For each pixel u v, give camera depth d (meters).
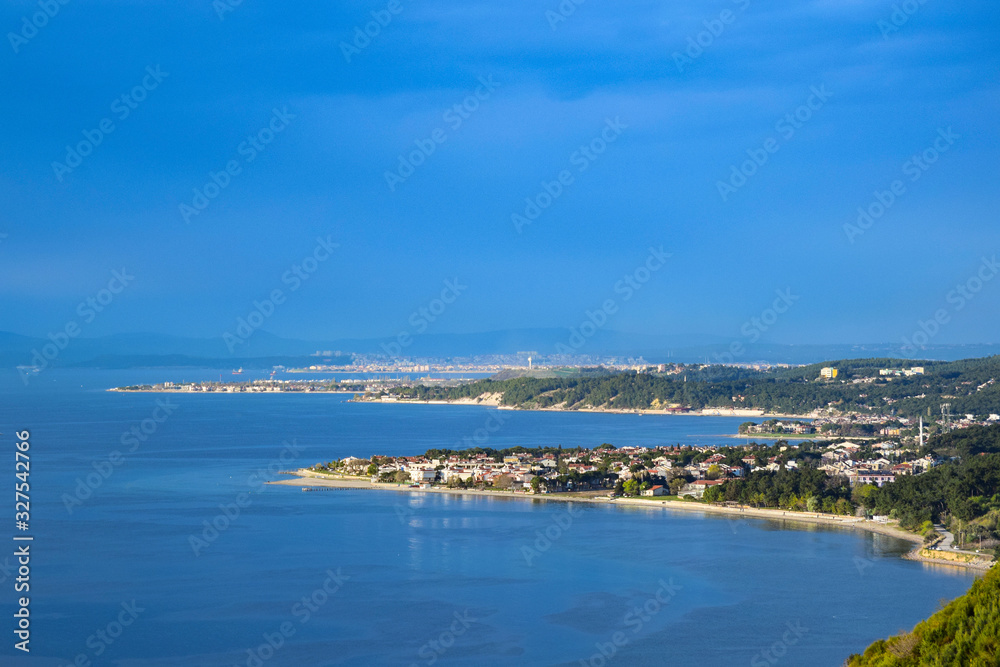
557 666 155.50
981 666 100.88
